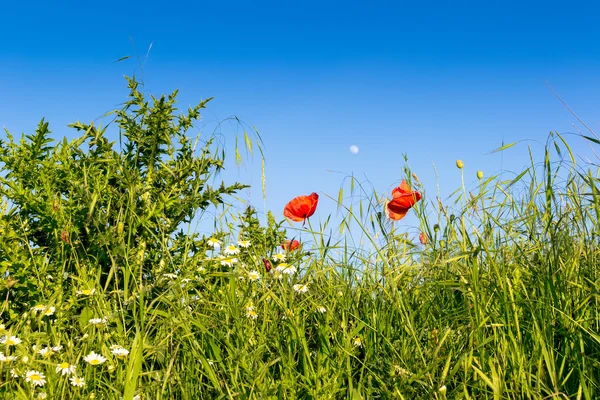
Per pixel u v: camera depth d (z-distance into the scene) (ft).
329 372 3.24
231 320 3.46
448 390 3.08
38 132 4.08
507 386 3.00
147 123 4.46
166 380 3.02
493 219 3.67
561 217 3.29
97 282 3.77
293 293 3.60
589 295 3.14
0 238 3.79
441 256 3.79
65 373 3.12
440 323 3.36
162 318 3.65
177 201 4.23
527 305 3.23
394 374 3.09
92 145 4.33
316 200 4.03
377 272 3.93
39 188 4.06
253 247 4.19
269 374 3.21
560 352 3.20
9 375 3.06
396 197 3.99
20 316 3.69
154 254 4.19
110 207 4.23
